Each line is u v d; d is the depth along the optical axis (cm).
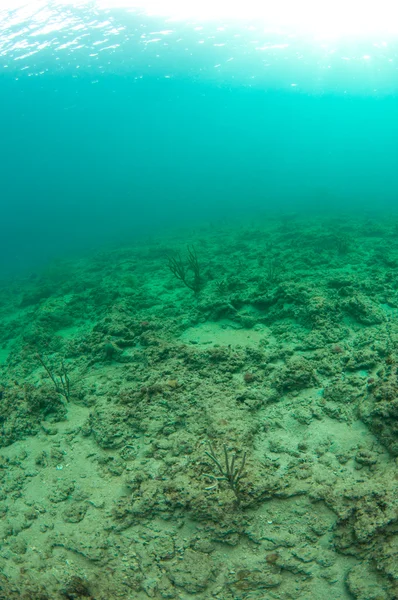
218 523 373
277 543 358
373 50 3067
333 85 5056
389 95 6106
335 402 520
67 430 573
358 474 408
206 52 3188
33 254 3359
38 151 11244
